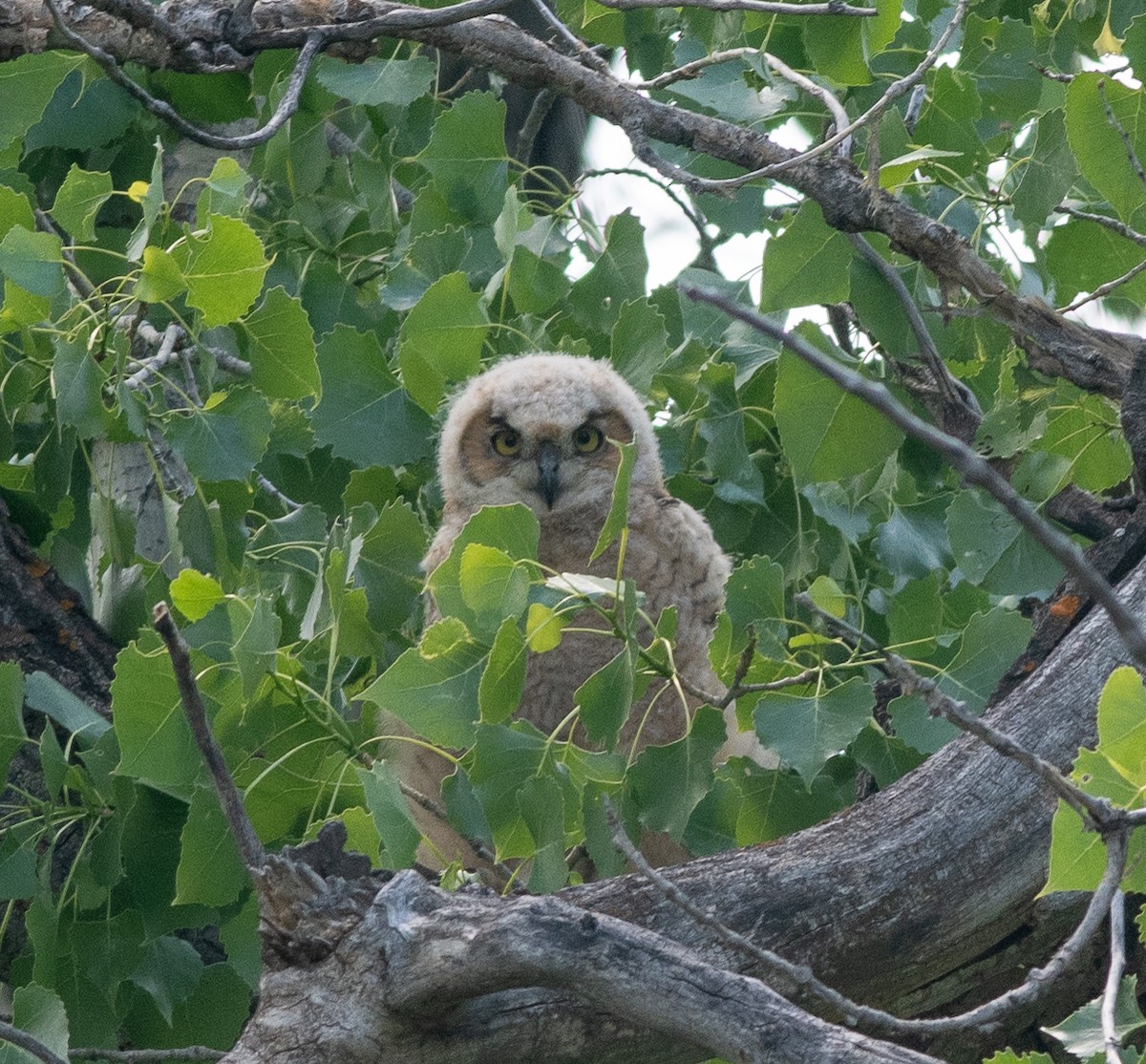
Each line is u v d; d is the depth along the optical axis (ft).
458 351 28.09
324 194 32.73
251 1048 15.87
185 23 24.50
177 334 27.48
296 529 28.58
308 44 23.86
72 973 24.09
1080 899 19.25
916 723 22.17
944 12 29.71
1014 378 25.52
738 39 29.73
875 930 17.78
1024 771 18.81
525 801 19.99
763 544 30.37
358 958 15.69
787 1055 13.30
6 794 25.12
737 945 14.38
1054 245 26.91
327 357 28.91
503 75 25.36
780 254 23.66
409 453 28.96
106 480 31.86
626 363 29.04
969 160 27.20
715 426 29.12
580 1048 16.16
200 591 22.15
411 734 28.48
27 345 26.05
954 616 29.43
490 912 15.37
